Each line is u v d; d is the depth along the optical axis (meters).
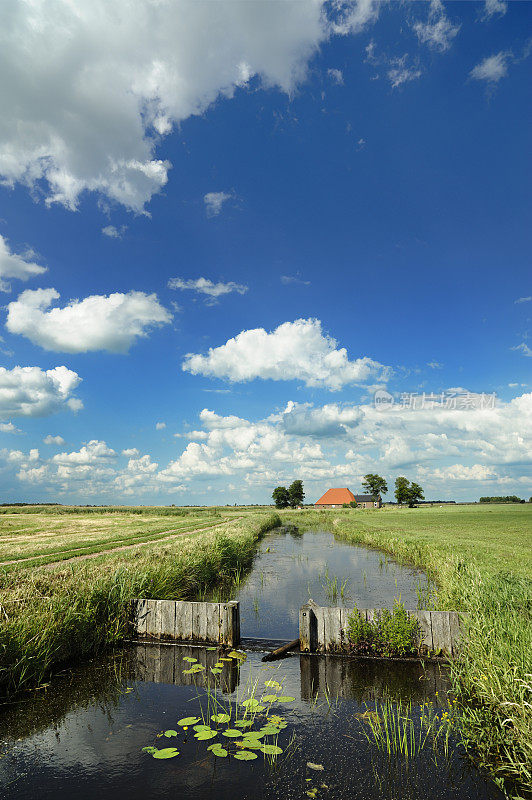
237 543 21.47
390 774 5.18
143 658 9.27
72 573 12.48
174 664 8.94
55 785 5.00
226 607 10.05
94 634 9.48
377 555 23.98
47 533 32.34
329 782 5.02
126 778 5.11
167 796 4.78
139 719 6.57
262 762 5.44
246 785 4.98
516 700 5.77
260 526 38.66
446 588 12.34
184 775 5.17
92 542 24.19
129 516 62.06
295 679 8.16
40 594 10.24
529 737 5.12
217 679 8.18
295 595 14.80
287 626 11.60
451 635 9.07
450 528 34.97
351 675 8.34
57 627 8.72
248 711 6.75
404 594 14.56
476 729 5.98
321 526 49.81
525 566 14.61
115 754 5.63
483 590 9.52
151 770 5.28
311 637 9.66
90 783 5.03
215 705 7.04
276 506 108.56
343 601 13.77
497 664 6.58
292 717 6.63
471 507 88.75
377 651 9.28
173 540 25.56
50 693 7.53
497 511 66.12
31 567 15.37
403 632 9.11
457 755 5.55
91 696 7.41
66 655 8.87
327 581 16.91
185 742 5.89
